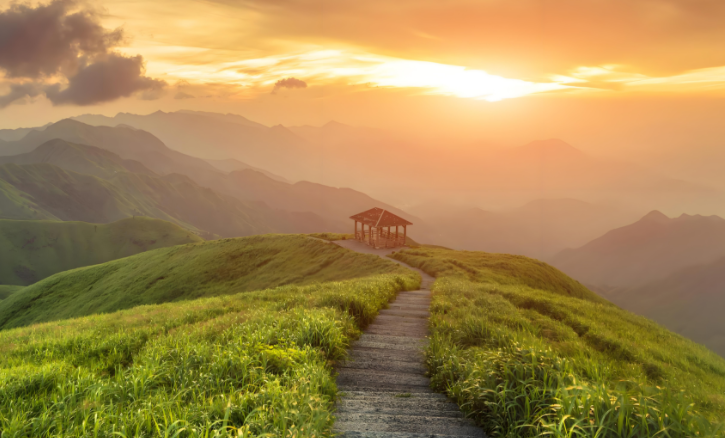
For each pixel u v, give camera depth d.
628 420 3.59
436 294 17.97
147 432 3.85
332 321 8.59
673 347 14.46
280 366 5.91
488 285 23.16
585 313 16.89
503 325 9.92
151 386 5.42
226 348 6.69
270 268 68.06
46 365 7.30
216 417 4.10
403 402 5.45
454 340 8.58
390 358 7.89
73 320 20.03
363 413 5.00
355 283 19.42
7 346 12.37
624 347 10.48
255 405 4.34
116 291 75.31
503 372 5.11
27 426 4.12
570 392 4.27
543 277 49.88
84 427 3.78
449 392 5.69
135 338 10.19
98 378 6.07
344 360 7.62
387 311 14.12
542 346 7.29
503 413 4.36
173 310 18.27
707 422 3.61
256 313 11.38
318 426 3.89
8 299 85.75
